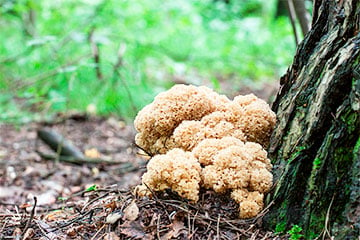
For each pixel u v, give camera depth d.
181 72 3.39
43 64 3.44
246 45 4.62
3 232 1.45
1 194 2.03
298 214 1.33
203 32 4.54
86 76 3.30
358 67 1.31
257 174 1.35
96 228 1.39
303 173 1.34
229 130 1.42
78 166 2.39
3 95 3.36
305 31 1.95
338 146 1.30
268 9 5.80
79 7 3.73
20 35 4.10
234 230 1.33
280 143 1.41
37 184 2.13
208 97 1.48
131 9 3.71
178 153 1.38
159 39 4.22
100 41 3.06
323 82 1.35
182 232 1.33
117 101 3.36
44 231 1.42
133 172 2.29
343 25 1.38
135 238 1.33
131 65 3.60
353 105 1.30
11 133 3.09
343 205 1.29
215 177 1.35
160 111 1.46
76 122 3.31
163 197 1.39
